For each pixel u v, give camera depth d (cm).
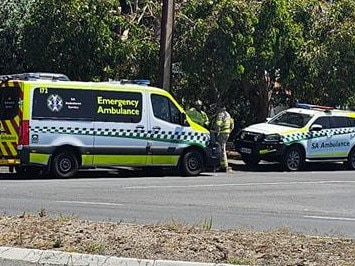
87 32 2481
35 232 958
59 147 1933
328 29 2780
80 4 2481
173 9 2362
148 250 870
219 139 2342
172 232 977
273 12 2555
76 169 1970
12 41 2673
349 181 2119
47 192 1606
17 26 2667
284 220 1284
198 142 2150
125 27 2584
